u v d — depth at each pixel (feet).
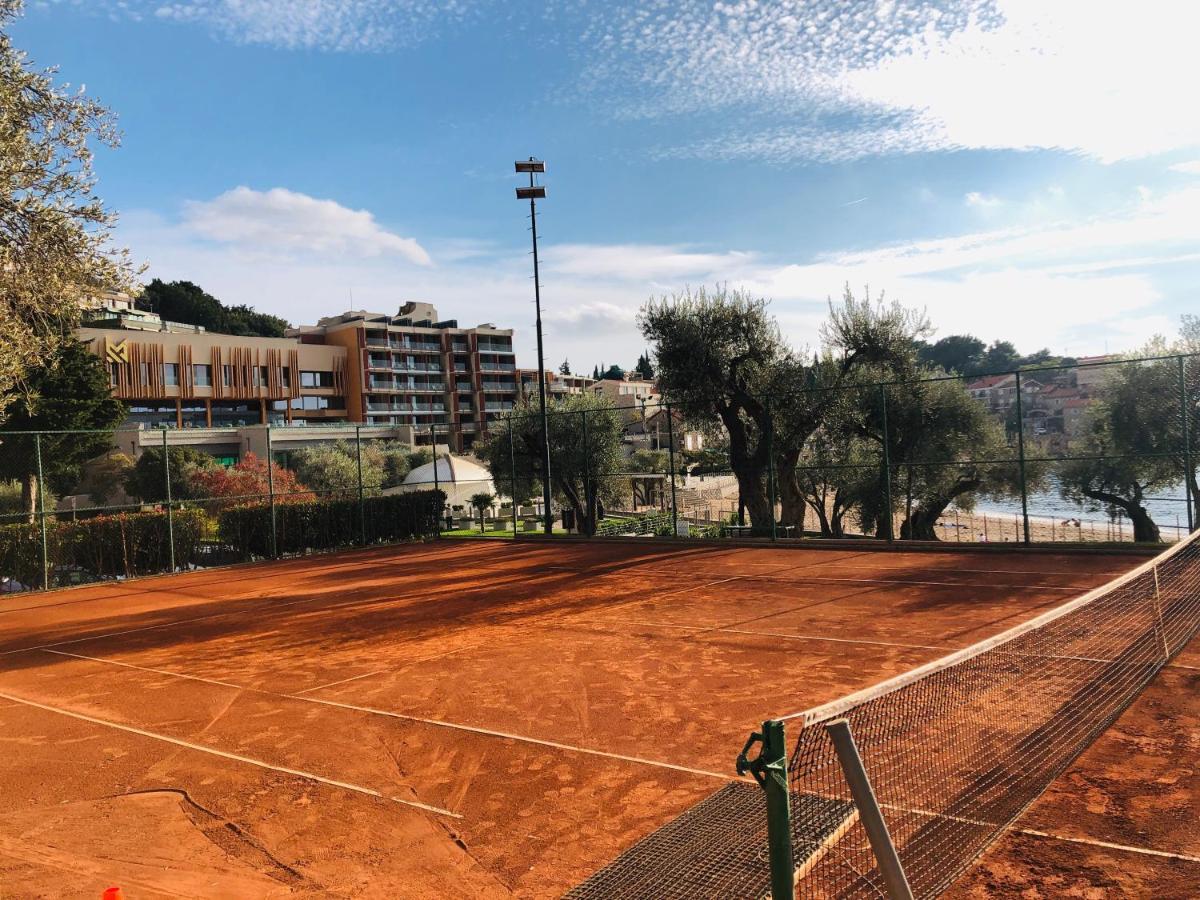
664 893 10.95
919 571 43.50
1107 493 51.93
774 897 6.98
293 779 17.26
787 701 20.79
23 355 44.65
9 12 41.60
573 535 72.18
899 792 13.51
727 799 14.48
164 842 14.39
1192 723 17.13
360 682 25.35
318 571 60.23
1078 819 12.91
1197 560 37.83
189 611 43.50
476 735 19.49
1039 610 30.86
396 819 14.93
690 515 114.01
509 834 14.01
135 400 218.79
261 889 12.45
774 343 71.15
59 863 13.64
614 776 16.37
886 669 23.34
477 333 302.86
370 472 135.54
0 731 22.12
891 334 69.41
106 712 23.58
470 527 101.86
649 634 30.37
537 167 71.05
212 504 72.43
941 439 64.64
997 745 15.78
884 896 9.77
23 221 41.75
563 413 88.22
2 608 49.14
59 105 43.39
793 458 69.41
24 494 87.04
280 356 249.55
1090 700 18.48
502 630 32.83
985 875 11.27
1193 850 11.84
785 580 42.93
